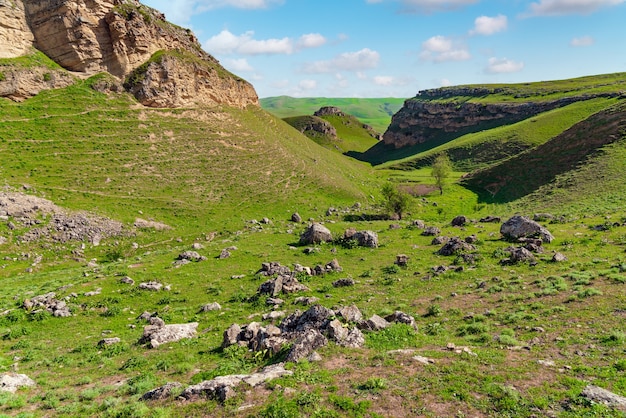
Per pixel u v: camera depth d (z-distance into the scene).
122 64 93.88
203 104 108.50
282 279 35.22
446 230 57.34
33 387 18.45
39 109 78.81
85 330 28.91
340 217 84.94
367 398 13.50
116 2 95.19
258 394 14.41
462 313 24.59
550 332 19.00
